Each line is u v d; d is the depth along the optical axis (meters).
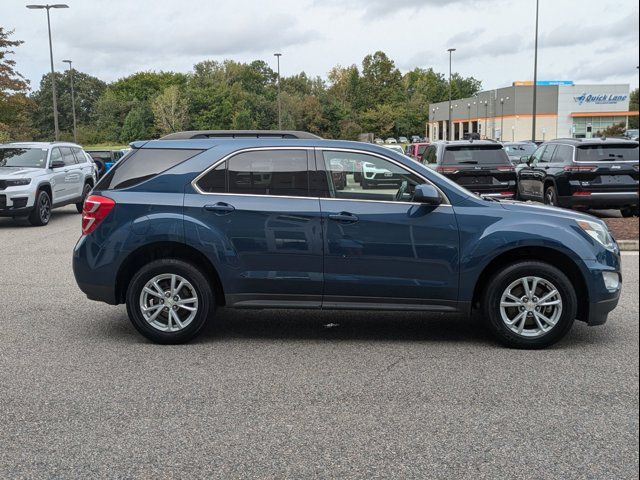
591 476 3.46
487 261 5.69
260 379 5.00
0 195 14.61
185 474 3.51
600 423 4.14
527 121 80.06
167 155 5.94
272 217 5.73
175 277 5.80
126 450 3.79
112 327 6.52
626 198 14.06
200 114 108.31
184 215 5.75
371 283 5.75
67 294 8.02
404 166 5.80
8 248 11.84
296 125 94.62
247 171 5.83
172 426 4.12
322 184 5.80
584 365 5.31
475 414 4.30
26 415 4.30
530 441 3.89
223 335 6.24
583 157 14.13
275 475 3.49
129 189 5.87
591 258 5.70
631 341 6.02
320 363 5.39
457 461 3.64
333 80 136.88
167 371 5.18
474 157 14.67
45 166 15.98
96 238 5.83
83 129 116.75
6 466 3.60
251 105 110.19
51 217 17.62
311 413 4.33
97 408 4.42
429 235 5.71
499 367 5.27
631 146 14.27
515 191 14.70
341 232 5.72
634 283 8.67
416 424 4.14
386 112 116.00
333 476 3.48
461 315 7.07
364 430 4.06
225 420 4.21
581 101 79.81
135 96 130.38
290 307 5.82
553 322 5.72
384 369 5.23
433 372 5.15
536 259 5.88
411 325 6.64
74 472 3.53
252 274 5.77
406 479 3.44
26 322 6.70
